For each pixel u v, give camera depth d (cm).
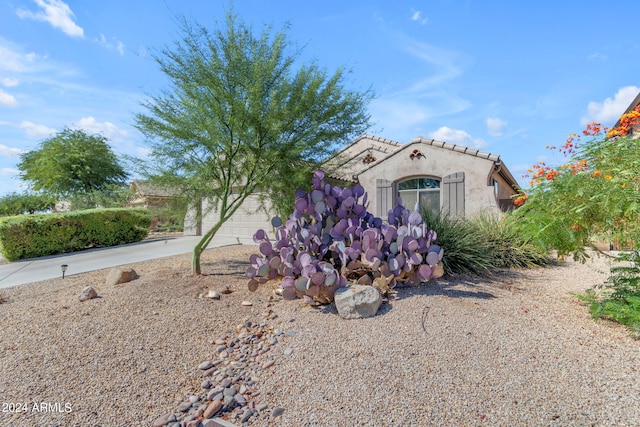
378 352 355
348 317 443
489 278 663
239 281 676
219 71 657
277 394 312
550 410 258
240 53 660
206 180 714
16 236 1145
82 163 2538
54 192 2494
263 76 661
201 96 657
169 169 721
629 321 388
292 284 511
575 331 396
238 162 734
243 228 1545
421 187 1291
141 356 372
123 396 309
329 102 722
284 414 284
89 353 371
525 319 431
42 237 1204
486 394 280
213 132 661
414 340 374
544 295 550
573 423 243
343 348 371
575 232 457
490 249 777
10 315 487
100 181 2602
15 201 3017
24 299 605
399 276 545
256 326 458
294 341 404
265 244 559
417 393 288
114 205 2050
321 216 593
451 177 1197
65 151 2514
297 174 693
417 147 1274
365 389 299
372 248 536
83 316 465
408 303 479
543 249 483
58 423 271
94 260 1050
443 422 254
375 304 450
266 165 709
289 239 582
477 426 247
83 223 1323
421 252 560
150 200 794
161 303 518
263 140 692
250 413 287
